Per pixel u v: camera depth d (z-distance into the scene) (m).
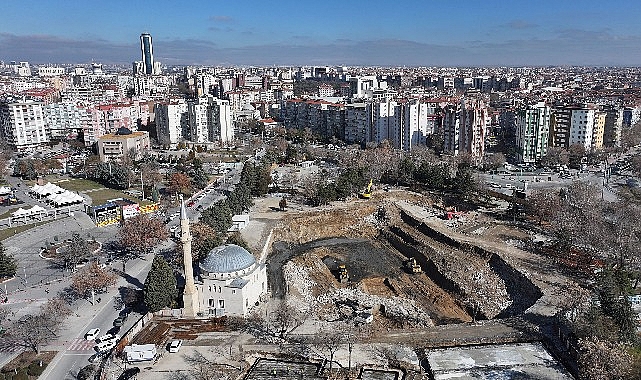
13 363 115.44
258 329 131.62
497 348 121.00
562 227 184.50
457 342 123.81
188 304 136.50
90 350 121.31
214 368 113.25
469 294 162.38
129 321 135.12
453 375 110.62
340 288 171.12
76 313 139.62
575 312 125.38
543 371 111.44
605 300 121.31
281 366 114.69
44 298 149.12
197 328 130.88
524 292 155.62
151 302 135.38
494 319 141.12
